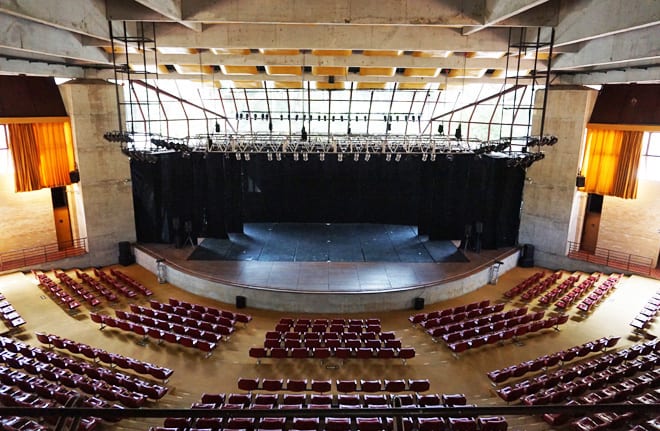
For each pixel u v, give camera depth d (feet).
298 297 67.82
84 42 57.57
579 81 77.92
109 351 56.34
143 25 53.47
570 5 43.50
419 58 66.69
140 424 43.14
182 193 85.76
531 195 85.40
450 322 64.34
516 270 85.35
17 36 45.70
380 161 97.81
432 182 87.76
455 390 50.26
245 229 96.94
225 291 70.54
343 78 78.84
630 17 36.04
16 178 73.51
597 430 40.09
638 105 74.54
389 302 69.00
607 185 79.15
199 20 42.27
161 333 56.59
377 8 41.68
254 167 98.99
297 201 100.73
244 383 47.39
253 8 41.83
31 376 46.80
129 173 83.15
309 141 76.84
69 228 85.61
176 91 91.20
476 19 41.73
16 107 71.41
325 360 55.52
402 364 55.01
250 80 80.69
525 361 55.88
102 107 78.79
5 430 36.52
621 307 68.44
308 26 52.80
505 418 43.68
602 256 83.82
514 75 79.36
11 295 68.44
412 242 89.92
